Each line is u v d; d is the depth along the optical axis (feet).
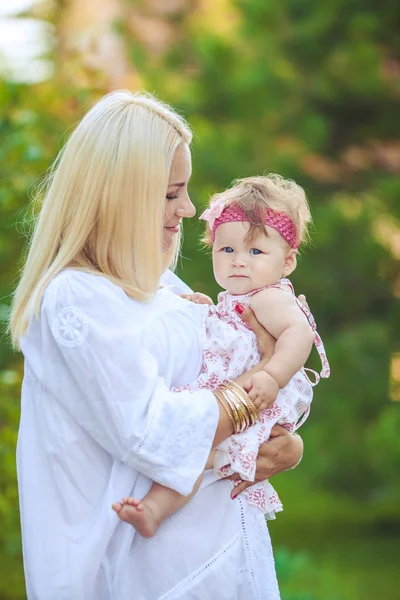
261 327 14.06
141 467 12.70
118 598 13.05
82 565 12.78
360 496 47.42
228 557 13.29
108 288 13.16
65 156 13.73
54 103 31.04
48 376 13.11
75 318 12.87
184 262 40.47
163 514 12.90
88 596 12.87
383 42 46.24
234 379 13.67
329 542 52.21
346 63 44.96
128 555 13.12
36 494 13.20
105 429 12.77
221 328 13.88
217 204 14.53
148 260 13.52
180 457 12.73
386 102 46.37
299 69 45.57
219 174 41.57
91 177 13.43
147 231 13.46
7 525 27.86
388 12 45.06
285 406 13.85
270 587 13.83
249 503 13.83
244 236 14.25
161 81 43.75
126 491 12.96
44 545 13.02
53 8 44.78
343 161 47.78
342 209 45.24
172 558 13.11
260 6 45.50
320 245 43.39
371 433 43.32
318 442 44.34
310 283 43.75
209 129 43.11
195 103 43.86
